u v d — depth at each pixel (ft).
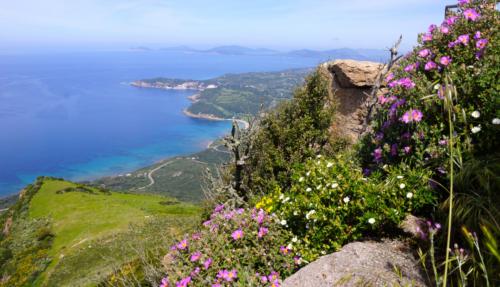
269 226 15.31
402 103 15.66
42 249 166.50
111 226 174.29
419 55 17.54
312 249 13.84
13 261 162.81
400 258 11.76
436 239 11.49
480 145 12.34
